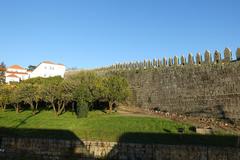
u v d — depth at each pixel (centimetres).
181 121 4106
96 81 5075
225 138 3122
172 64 5275
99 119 4350
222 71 4266
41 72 9850
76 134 3647
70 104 5672
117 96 5000
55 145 3484
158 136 3300
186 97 4784
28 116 5072
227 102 4125
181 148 2877
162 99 5262
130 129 3634
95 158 3284
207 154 2761
